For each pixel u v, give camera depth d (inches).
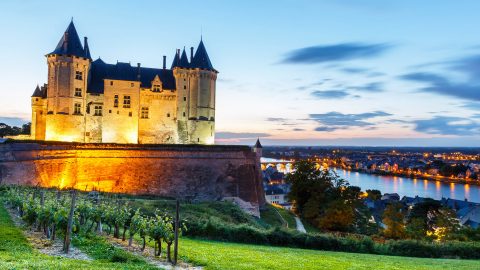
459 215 4124.0
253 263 829.2
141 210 1633.9
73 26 2874.0
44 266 591.8
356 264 947.3
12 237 853.2
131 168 2571.4
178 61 3373.5
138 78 3073.3
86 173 2463.1
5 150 2050.9
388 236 2506.2
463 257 1373.0
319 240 1375.5
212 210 2112.5
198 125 3253.0
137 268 670.5
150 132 3149.6
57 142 2409.0
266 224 2487.7
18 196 1254.3
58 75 2738.7
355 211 2935.5
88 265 642.8
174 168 2664.9
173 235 823.1
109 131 2947.8
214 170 2758.4
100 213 1060.5
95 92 2928.2
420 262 1125.1
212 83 3373.5
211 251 974.4
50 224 907.4
